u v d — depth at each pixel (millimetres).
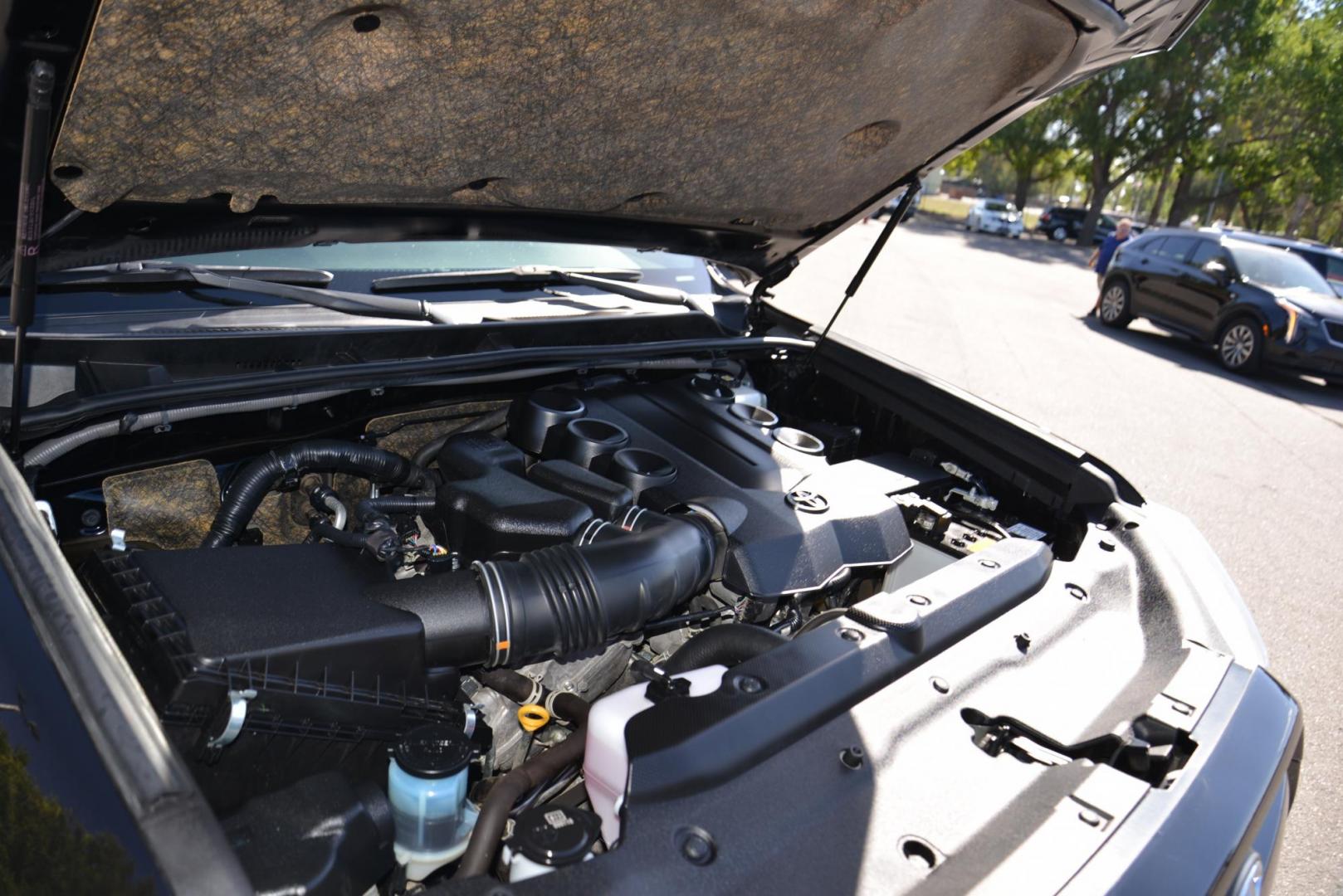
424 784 1381
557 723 1812
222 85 1392
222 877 971
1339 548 5312
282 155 1636
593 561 1706
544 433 2322
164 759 1035
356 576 1677
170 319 2010
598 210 2316
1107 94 30469
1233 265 10469
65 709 1171
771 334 3170
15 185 1435
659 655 2090
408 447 2396
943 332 10406
